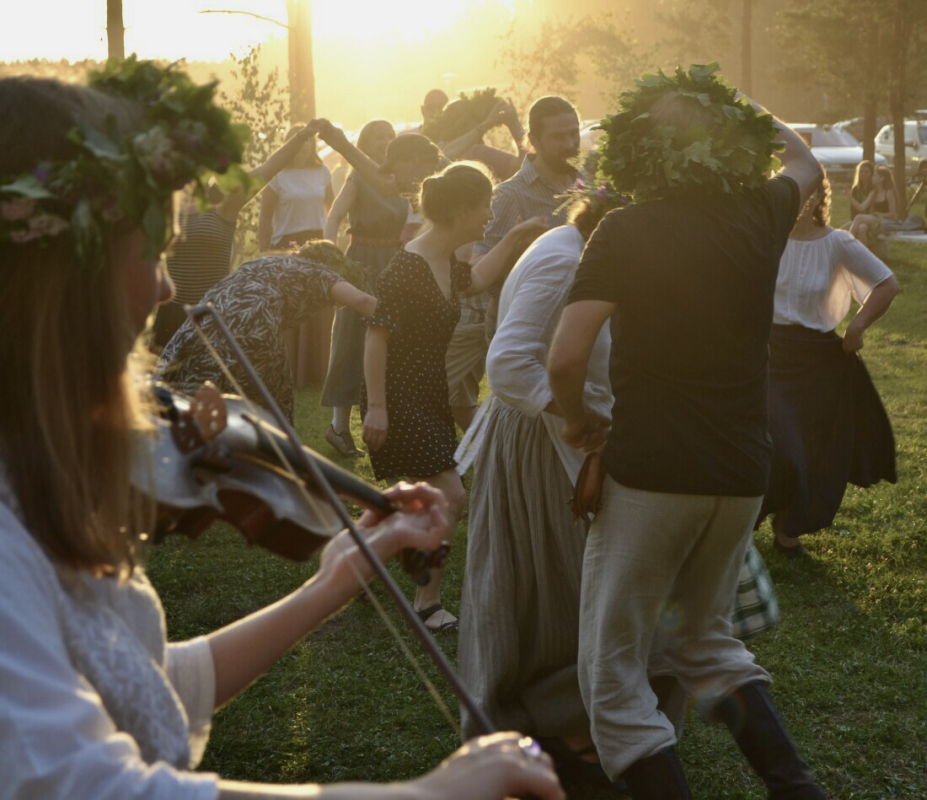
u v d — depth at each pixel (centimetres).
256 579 508
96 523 113
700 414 271
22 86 113
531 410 308
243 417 160
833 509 526
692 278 266
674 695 320
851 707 398
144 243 117
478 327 648
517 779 113
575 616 322
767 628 341
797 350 524
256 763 355
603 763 284
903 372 984
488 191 439
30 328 110
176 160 115
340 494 164
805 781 281
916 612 481
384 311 432
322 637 454
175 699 119
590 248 276
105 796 98
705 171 266
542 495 320
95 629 111
